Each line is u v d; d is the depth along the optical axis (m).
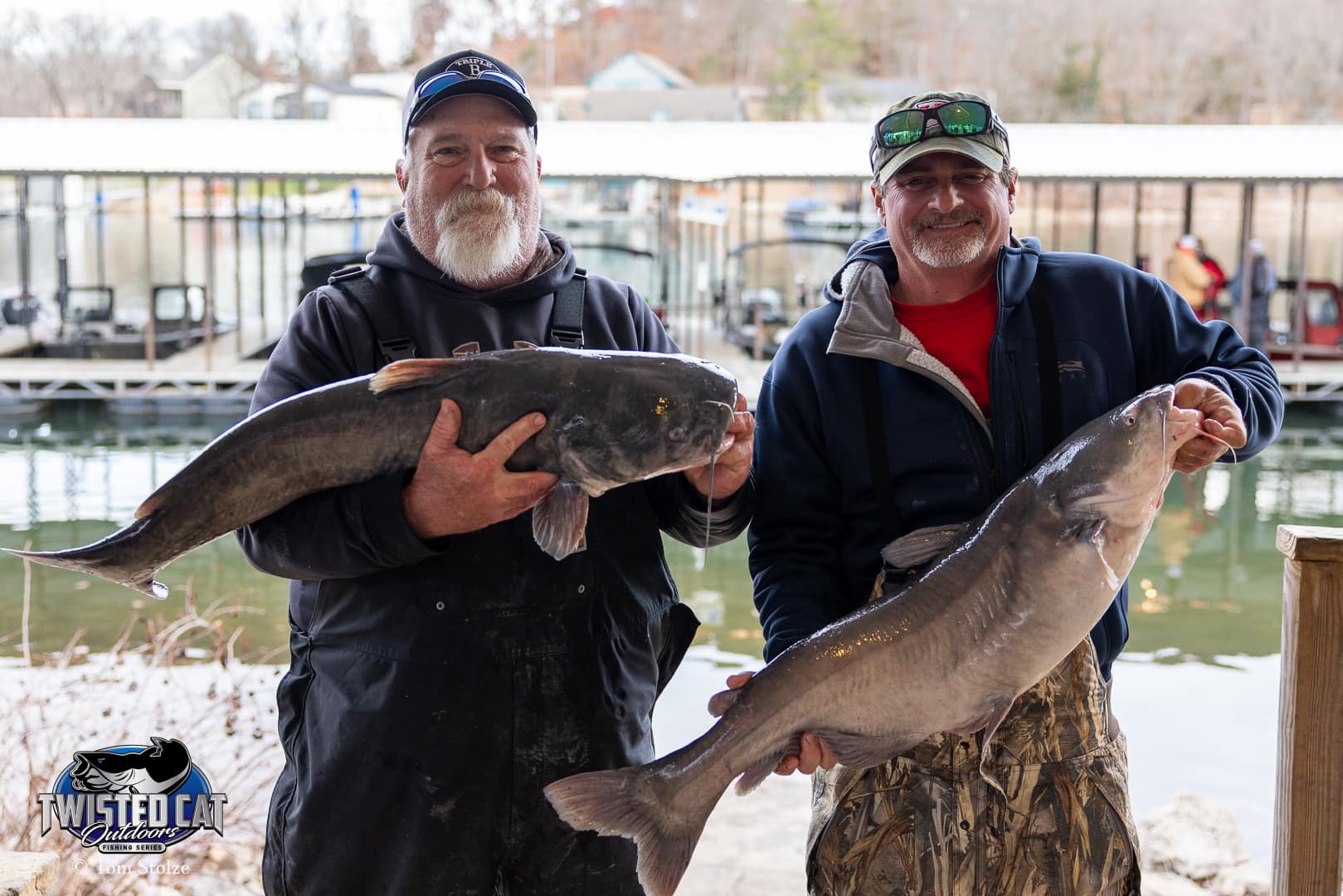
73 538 12.90
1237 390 2.89
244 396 19.28
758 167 21.94
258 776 5.84
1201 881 5.20
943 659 2.76
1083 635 2.73
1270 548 12.86
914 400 3.07
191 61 94.12
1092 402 3.03
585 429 2.64
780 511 3.21
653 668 3.14
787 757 2.85
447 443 2.65
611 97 82.50
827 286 3.30
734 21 97.06
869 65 90.94
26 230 21.09
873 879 3.04
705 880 4.92
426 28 99.19
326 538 2.77
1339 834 2.93
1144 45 82.50
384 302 3.07
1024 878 2.96
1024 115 82.19
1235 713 8.13
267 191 60.62
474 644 2.89
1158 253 36.25
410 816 2.90
